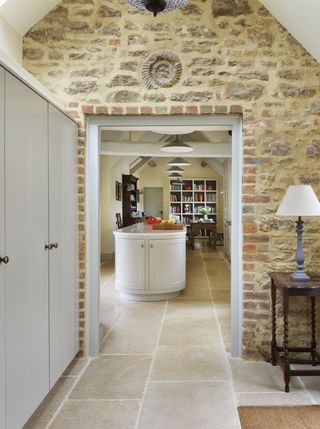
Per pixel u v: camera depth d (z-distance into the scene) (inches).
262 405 94.3
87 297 126.6
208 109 122.3
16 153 77.7
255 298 123.0
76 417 89.4
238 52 122.0
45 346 93.0
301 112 121.1
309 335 122.4
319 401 96.5
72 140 118.4
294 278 107.3
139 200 565.3
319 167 121.0
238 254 126.6
